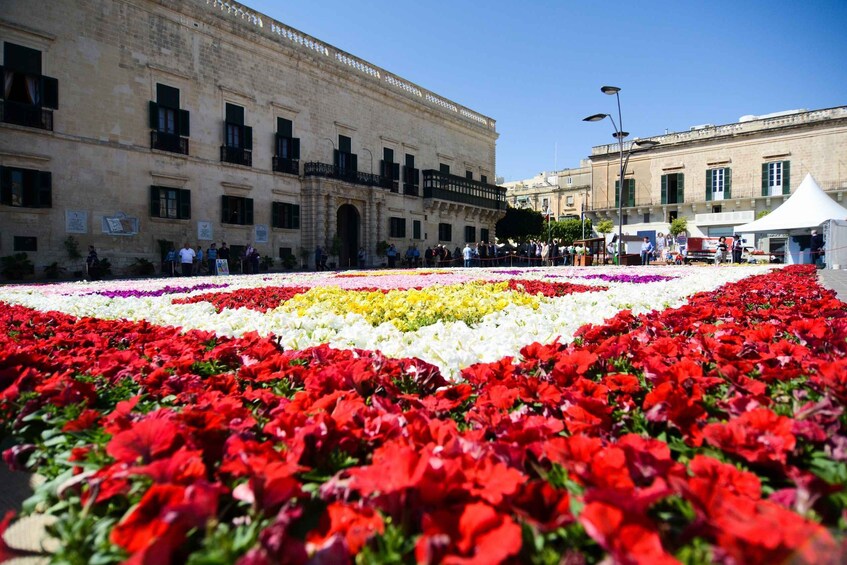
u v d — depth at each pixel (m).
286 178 26.86
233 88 24.28
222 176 23.91
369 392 2.32
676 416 1.68
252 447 1.45
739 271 14.40
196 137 22.81
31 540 1.44
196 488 1.17
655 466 1.30
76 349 3.31
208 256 21.31
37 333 4.21
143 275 20.64
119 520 1.29
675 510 1.26
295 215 27.39
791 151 41.31
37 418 2.12
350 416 1.72
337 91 29.75
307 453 1.52
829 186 39.94
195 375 2.51
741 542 0.94
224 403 1.88
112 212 19.97
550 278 12.33
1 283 15.74
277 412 1.95
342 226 32.06
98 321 4.62
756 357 2.57
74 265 18.88
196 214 22.83
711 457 1.49
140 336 3.85
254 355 2.96
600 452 1.34
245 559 0.97
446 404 1.96
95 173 19.50
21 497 1.73
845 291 8.73
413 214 34.84
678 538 1.08
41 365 2.81
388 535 1.14
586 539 1.12
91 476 1.44
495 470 1.24
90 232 19.36
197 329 4.36
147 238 21.06
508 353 3.03
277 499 1.23
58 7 18.50
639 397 2.13
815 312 4.18
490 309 5.35
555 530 1.13
